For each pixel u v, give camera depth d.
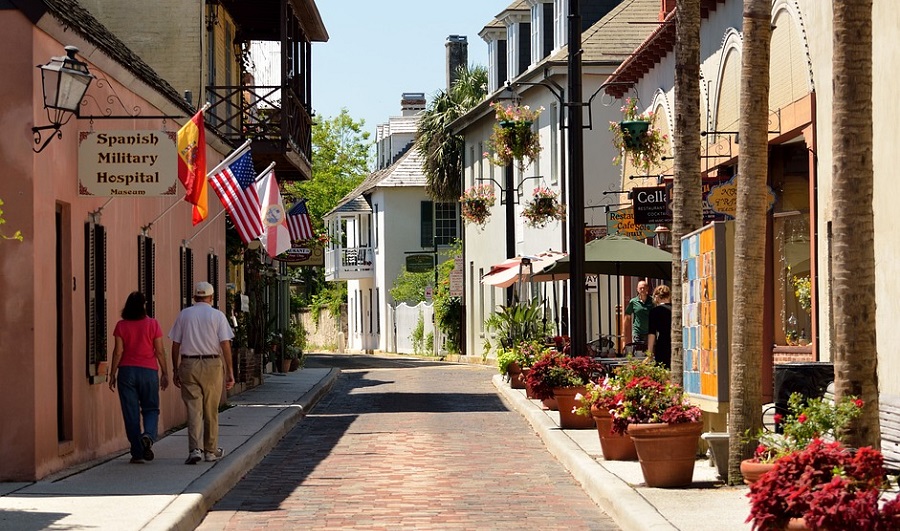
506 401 27.06
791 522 7.42
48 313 13.67
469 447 18.06
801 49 19.23
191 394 14.99
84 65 13.12
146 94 17.52
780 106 20.55
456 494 13.44
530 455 17.05
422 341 59.31
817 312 18.70
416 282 64.81
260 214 21.20
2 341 13.16
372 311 69.44
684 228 14.71
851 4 9.36
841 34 9.39
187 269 21.67
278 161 28.69
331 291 79.00
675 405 12.38
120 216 16.95
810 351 19.73
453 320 53.16
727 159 22.97
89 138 14.56
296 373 38.09
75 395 14.77
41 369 13.40
